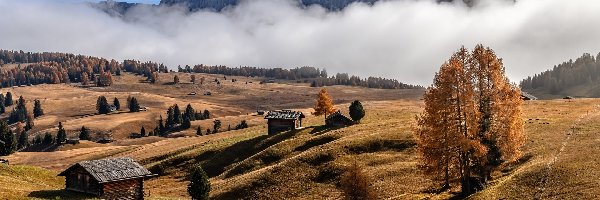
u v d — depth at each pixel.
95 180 58.72
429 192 53.66
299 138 95.19
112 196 59.62
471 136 47.81
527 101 127.12
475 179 49.31
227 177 85.38
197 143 125.38
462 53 48.47
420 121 49.47
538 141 62.88
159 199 64.56
